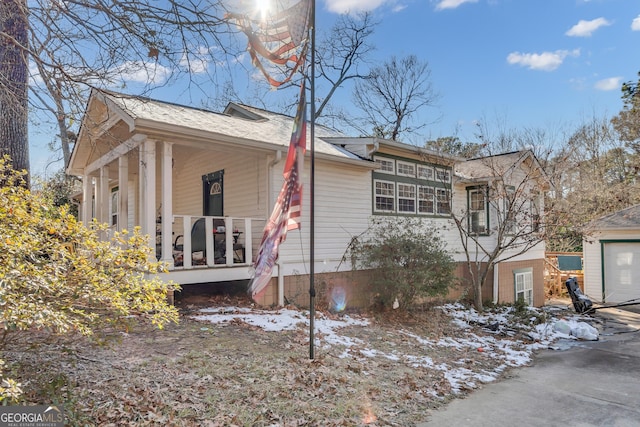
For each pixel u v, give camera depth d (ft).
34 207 12.26
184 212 39.24
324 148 32.32
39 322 8.73
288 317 25.05
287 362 17.35
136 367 14.76
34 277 9.56
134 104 24.29
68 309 10.36
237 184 32.30
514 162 38.96
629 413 15.66
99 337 11.43
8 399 9.42
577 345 28.86
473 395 17.39
